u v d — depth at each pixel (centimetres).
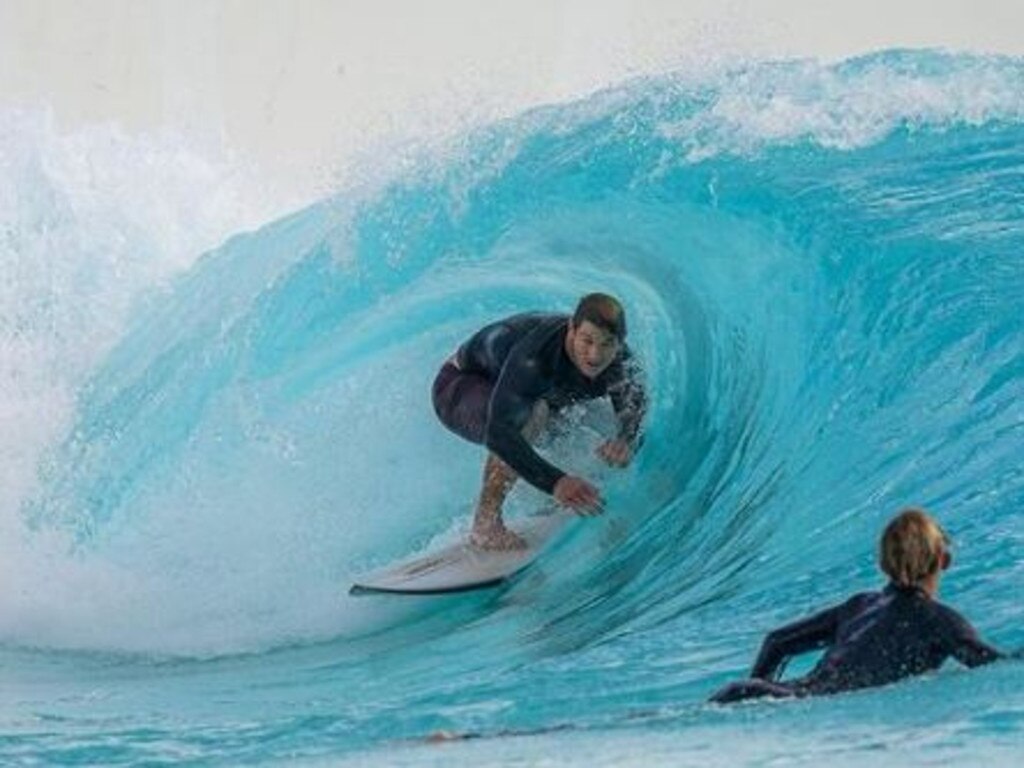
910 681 2139
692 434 3000
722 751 2025
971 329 2902
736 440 3002
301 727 2422
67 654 2941
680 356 3086
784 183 3238
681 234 3259
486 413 2916
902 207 3130
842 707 2103
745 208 3228
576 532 2925
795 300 3089
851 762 1947
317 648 2869
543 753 2123
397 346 3350
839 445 2883
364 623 2923
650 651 2542
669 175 3328
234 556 3155
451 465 3166
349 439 3262
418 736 2300
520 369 2845
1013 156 3212
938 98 3334
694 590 2745
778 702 2148
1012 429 2791
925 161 3241
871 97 3356
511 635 2772
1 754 2383
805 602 2605
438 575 2980
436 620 2884
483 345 2942
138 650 2945
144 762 2317
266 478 3275
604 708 2314
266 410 3391
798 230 3153
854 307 3019
